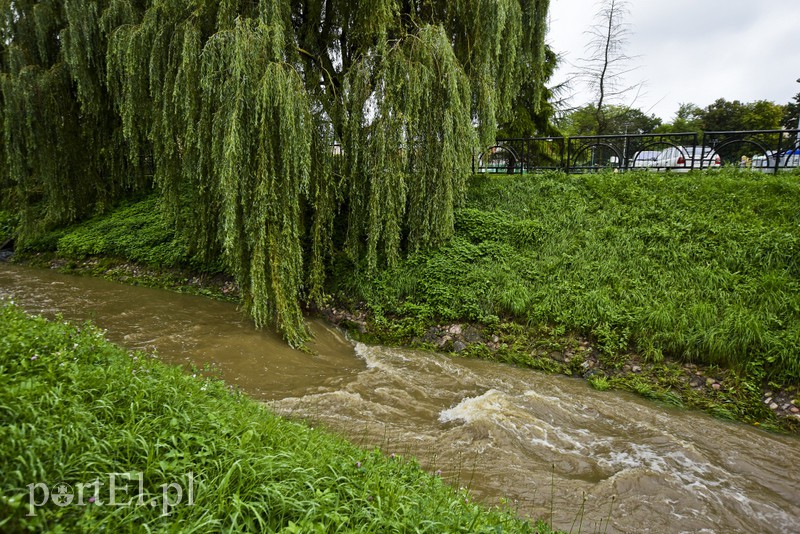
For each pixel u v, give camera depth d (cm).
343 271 953
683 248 800
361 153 824
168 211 904
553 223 952
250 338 745
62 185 1262
